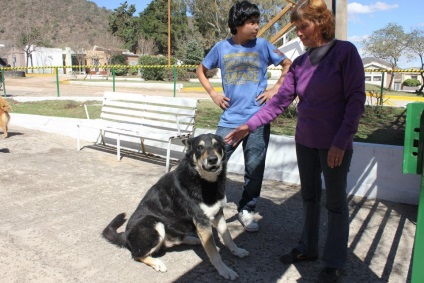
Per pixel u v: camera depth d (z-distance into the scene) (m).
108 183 5.68
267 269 3.38
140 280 3.21
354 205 4.86
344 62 2.76
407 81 42.03
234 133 3.39
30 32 64.75
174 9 54.28
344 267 3.38
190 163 3.39
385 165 5.01
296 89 3.10
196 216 3.33
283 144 5.81
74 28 188.12
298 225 4.29
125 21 84.44
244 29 3.83
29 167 6.42
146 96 7.05
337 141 2.73
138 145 7.54
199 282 3.18
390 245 3.79
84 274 3.29
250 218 4.15
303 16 2.81
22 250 3.67
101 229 4.15
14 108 13.02
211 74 35.81
